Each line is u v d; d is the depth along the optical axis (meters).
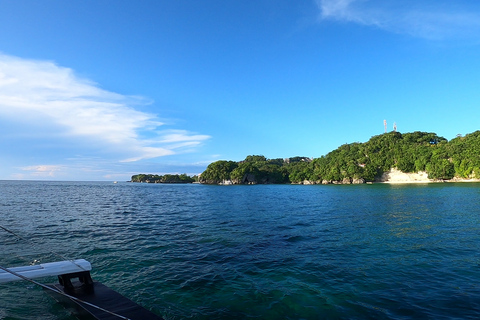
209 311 7.68
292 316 7.36
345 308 7.80
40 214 27.64
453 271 10.69
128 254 13.23
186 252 13.61
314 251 13.74
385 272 10.66
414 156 140.62
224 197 59.31
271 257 12.75
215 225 21.44
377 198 48.91
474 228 19.27
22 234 17.59
